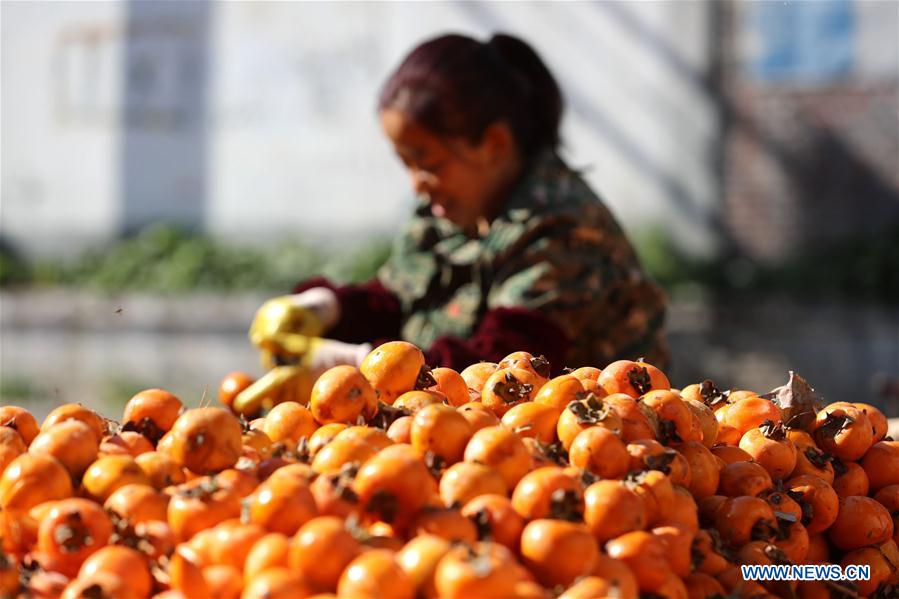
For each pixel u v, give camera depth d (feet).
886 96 32.42
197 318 30.40
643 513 5.20
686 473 5.78
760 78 33.35
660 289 11.16
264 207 37.35
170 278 35.01
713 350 27.55
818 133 32.96
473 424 5.75
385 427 6.06
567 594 4.59
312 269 34.94
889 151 32.53
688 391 7.25
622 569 4.85
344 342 11.85
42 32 38.11
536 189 10.52
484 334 9.73
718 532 5.84
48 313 31.24
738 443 6.73
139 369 30.66
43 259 38.04
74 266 36.76
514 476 5.34
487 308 11.02
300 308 11.16
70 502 5.12
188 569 4.75
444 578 4.36
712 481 5.99
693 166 33.94
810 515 6.18
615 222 11.06
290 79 37.01
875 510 6.30
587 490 5.24
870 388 26.84
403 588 4.43
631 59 34.27
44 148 38.32
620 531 5.11
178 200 37.78
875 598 6.15
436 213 11.43
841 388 27.02
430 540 4.63
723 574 5.47
